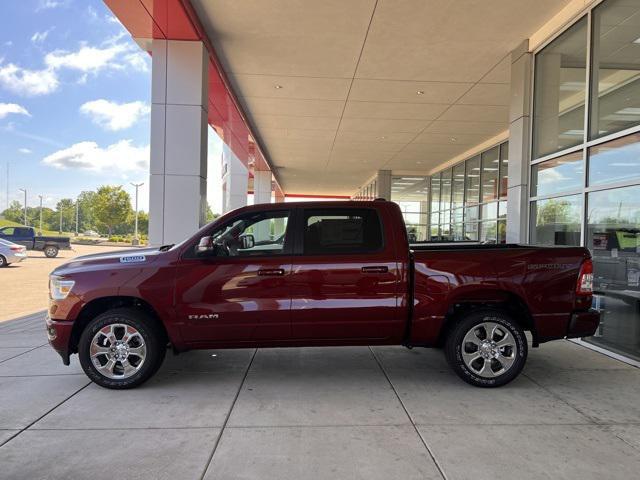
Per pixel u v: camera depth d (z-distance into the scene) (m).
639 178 6.00
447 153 18.77
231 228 5.07
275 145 18.06
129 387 4.80
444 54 9.14
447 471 3.24
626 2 6.37
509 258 4.93
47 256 29.86
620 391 4.81
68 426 3.94
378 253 4.95
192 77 8.21
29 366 5.61
